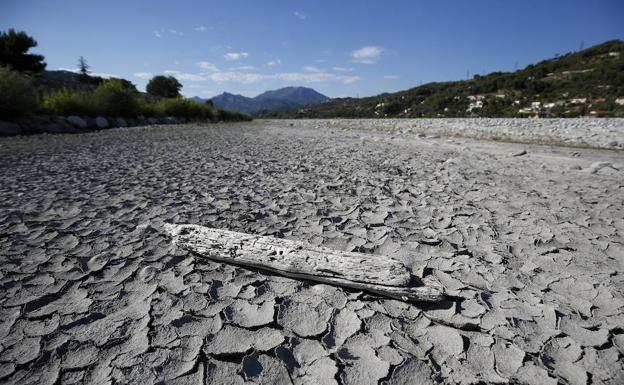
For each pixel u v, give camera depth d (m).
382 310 1.80
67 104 12.65
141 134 11.55
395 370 1.42
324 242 2.68
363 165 6.05
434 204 3.68
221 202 3.66
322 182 4.67
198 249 2.32
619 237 2.76
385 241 2.69
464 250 2.50
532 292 1.98
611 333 1.65
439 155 7.38
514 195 4.02
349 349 1.54
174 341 1.58
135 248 2.47
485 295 1.93
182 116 22.00
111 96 14.95
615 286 2.05
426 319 1.74
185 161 6.24
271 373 1.41
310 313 1.78
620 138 9.09
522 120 15.98
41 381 1.36
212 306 1.83
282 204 3.64
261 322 1.71
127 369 1.42
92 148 7.67
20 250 2.43
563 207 3.54
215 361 1.47
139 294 1.93
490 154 7.51
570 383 1.38
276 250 2.17
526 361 1.48
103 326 1.67
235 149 8.12
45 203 3.49
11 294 1.92
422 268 2.25
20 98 10.09
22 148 7.30
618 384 1.38
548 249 2.55
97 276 2.11
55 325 1.67
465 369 1.43
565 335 1.63
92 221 3.01
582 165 6.03
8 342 1.56
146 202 3.59
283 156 7.05
